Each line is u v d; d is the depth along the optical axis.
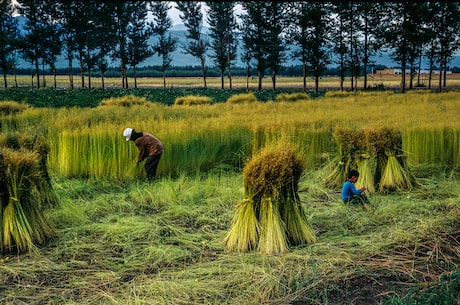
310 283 4.42
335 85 75.94
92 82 84.19
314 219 6.60
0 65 56.84
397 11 47.41
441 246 5.28
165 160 9.63
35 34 54.00
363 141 8.32
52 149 9.65
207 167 10.08
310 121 12.30
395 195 8.00
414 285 4.34
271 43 53.78
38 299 4.21
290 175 5.39
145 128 10.47
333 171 8.74
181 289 4.30
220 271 4.68
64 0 50.12
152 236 5.86
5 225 5.32
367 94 35.25
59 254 5.31
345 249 5.22
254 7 52.97
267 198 5.31
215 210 7.03
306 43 49.28
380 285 4.40
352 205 7.11
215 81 92.88
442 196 7.90
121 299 4.14
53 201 7.21
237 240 5.39
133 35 54.12
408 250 5.21
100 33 52.56
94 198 7.77
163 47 61.03
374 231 6.05
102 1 49.78
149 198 7.71
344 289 4.34
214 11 58.81
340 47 50.91
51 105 28.44
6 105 19.47
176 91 48.97
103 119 15.38
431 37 45.91
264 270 4.64
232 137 10.73
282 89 58.59
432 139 10.22
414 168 9.84
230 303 4.08
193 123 12.20
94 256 5.23
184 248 5.46
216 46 60.03
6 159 5.35
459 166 9.97
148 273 4.77
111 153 9.34
